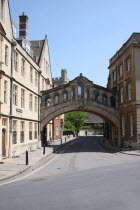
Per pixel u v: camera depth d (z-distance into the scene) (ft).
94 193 31.01
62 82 279.69
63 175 46.16
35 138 109.09
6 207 26.58
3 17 69.46
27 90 94.63
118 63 118.21
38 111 113.39
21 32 114.93
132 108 97.60
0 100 65.72
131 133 100.99
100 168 52.85
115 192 31.22
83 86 116.57
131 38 99.55
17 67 81.87
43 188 35.09
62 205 26.35
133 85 96.12
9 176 45.21
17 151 80.84
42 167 58.54
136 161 62.85
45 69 131.54
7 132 71.46
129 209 24.48
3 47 68.28
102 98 116.67
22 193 32.50
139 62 96.99
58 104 115.85
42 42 131.64
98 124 283.38
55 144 135.64
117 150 97.81
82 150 105.60
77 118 234.38
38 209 25.29
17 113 81.00
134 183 35.99
